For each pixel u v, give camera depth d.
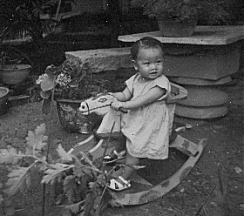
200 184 1.95
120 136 1.94
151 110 1.86
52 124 2.83
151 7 2.75
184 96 1.98
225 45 2.65
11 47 4.43
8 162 1.24
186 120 2.77
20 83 3.74
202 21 2.94
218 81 2.71
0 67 3.73
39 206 1.70
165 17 2.65
